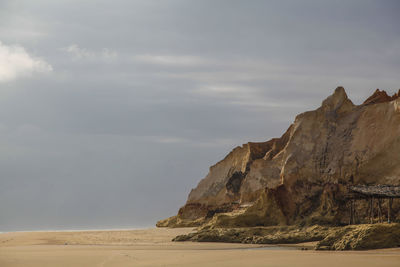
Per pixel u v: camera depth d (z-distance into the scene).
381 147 58.78
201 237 54.59
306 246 45.25
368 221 52.88
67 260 34.28
